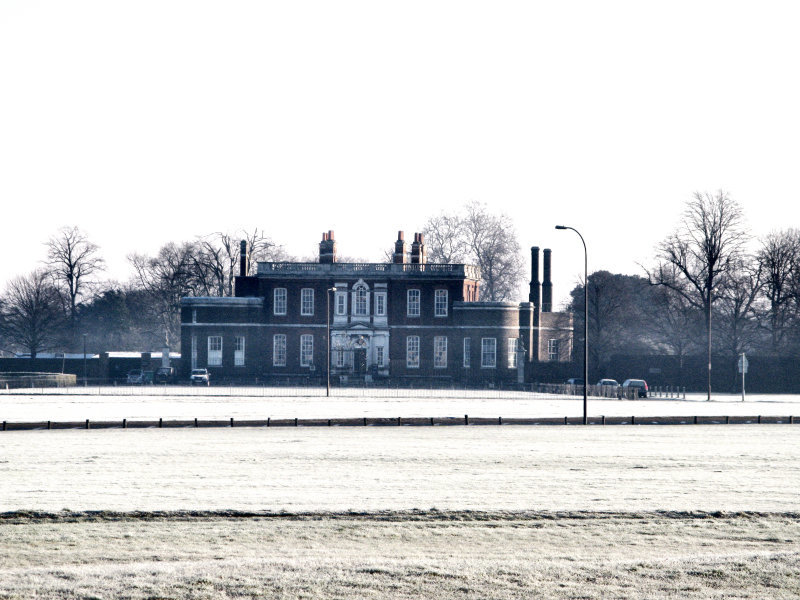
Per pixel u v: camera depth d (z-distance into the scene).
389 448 82.06
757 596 38.47
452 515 51.91
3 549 44.56
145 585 38.59
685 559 43.09
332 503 55.09
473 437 92.69
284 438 90.62
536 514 52.31
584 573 41.00
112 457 75.00
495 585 39.28
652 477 65.56
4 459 73.56
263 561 42.12
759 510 53.75
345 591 38.31
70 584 38.62
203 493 58.16
